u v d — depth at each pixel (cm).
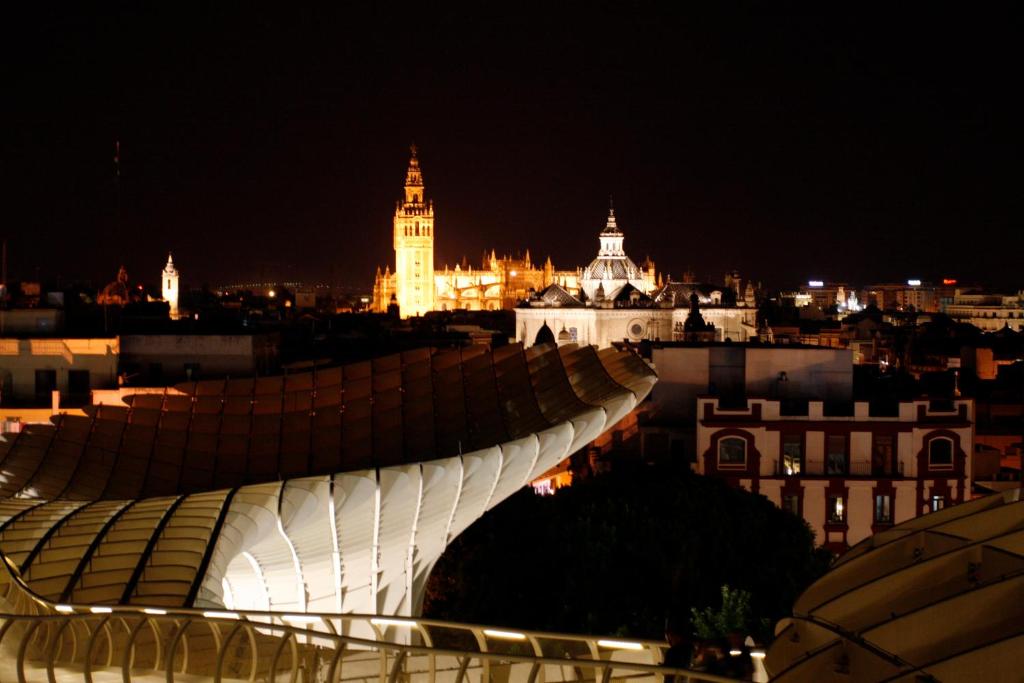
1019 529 2398
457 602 6812
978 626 2223
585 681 2850
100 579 3981
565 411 5881
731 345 10162
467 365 6719
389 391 6600
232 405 6500
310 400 6569
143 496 5869
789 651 2511
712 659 2758
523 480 5456
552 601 6375
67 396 9025
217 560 4131
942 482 9150
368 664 3809
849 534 9131
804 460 9181
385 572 5353
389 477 4559
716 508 7281
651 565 6488
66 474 5922
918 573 2430
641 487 7769
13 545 4203
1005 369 14938
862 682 2291
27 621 3112
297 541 4747
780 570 6744
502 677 3841
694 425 9862
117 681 3000
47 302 14025
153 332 10181
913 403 9175
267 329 12706
